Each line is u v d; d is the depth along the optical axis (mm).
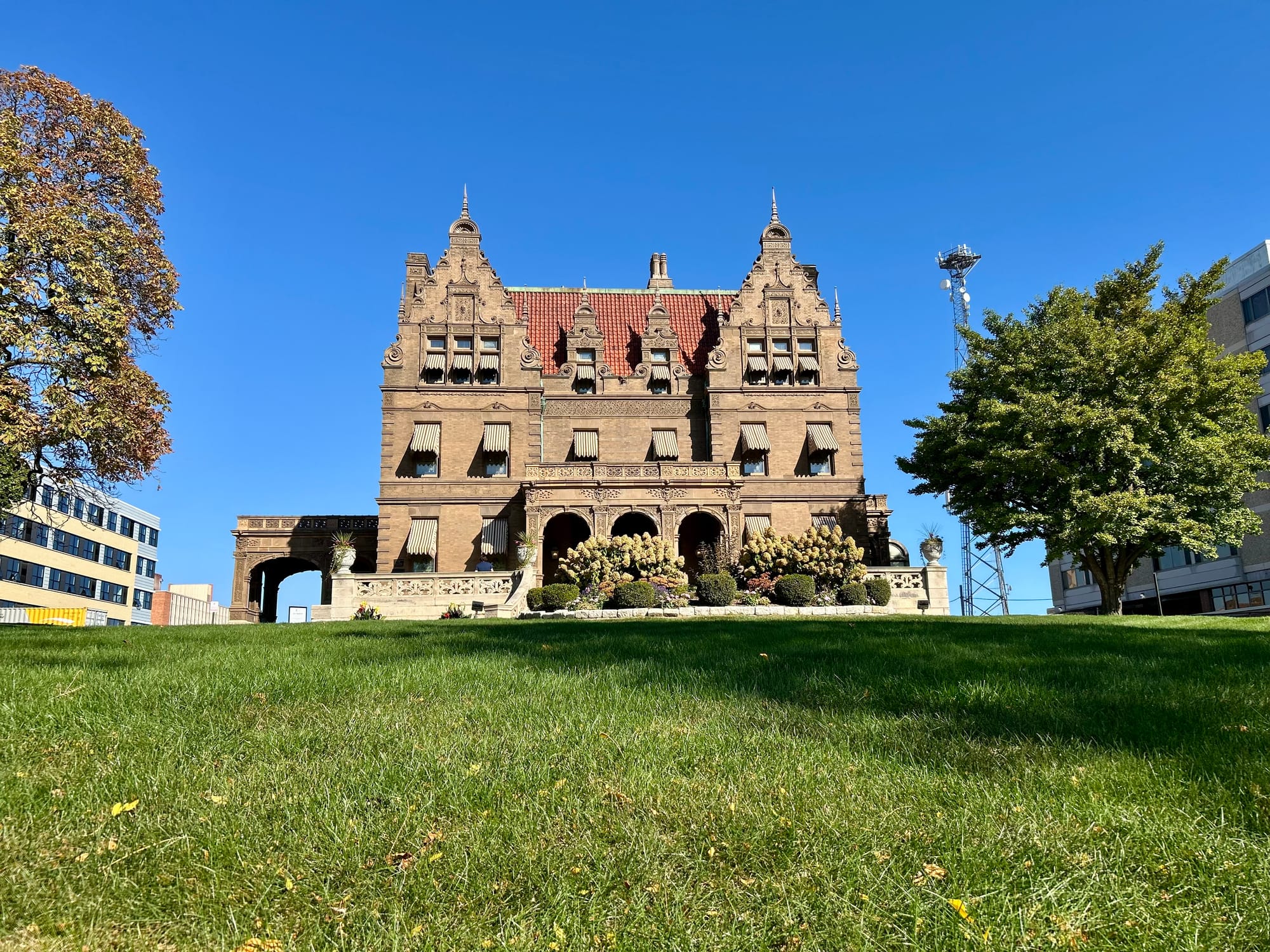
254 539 46750
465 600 35375
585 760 7121
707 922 4961
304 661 11445
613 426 47656
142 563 98625
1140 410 30828
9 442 24656
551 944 4746
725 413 47250
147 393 28938
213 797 6273
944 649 12133
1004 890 5195
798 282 49500
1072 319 32281
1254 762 6770
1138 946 4781
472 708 8750
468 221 48250
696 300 53531
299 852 5590
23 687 9172
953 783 6566
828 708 8672
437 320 46781
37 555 77688
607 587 33125
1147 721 7930
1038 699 8789
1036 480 32625
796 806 6246
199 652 12773
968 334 36344
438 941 4785
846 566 34844
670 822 6043
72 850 5496
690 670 10609
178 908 5020
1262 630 16125
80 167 30812
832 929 4883
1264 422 55156
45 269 27000
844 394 47906
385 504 44188
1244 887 5230
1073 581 77562
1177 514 30969
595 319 49406
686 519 44719
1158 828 5848
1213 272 33781
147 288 30859
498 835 5805
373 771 6863
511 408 46000
